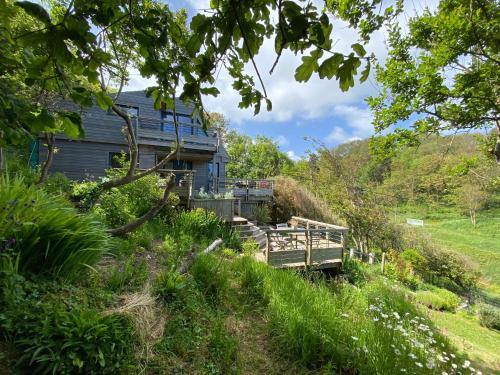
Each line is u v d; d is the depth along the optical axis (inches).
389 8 94.5
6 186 93.0
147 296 103.1
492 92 139.4
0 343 63.6
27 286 77.5
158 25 38.8
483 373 139.8
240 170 1122.0
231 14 35.3
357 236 524.1
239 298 146.9
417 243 530.9
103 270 117.2
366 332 116.6
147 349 84.0
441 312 278.2
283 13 32.4
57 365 61.8
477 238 762.8
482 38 125.0
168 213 291.1
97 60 35.2
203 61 38.8
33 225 87.0
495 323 257.6
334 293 170.1
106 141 422.0
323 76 35.2
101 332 72.3
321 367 103.9
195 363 90.0
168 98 46.7
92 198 195.5
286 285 156.0
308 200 589.0
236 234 327.0
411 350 111.0
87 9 31.3
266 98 39.9
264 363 103.0
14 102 32.5
